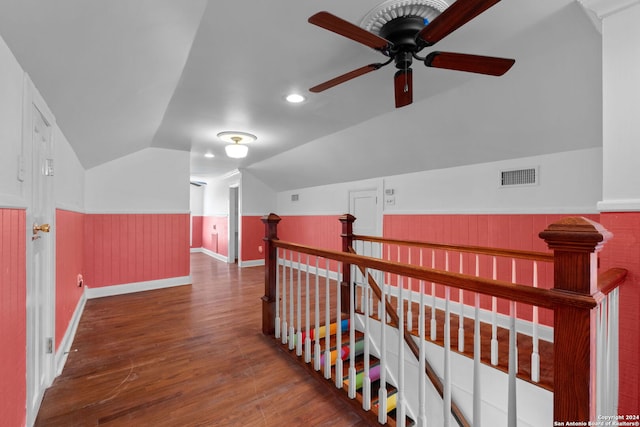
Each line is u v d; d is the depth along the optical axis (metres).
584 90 2.10
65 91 1.74
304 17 1.59
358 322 3.16
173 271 4.71
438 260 3.60
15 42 1.17
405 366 2.81
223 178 7.48
